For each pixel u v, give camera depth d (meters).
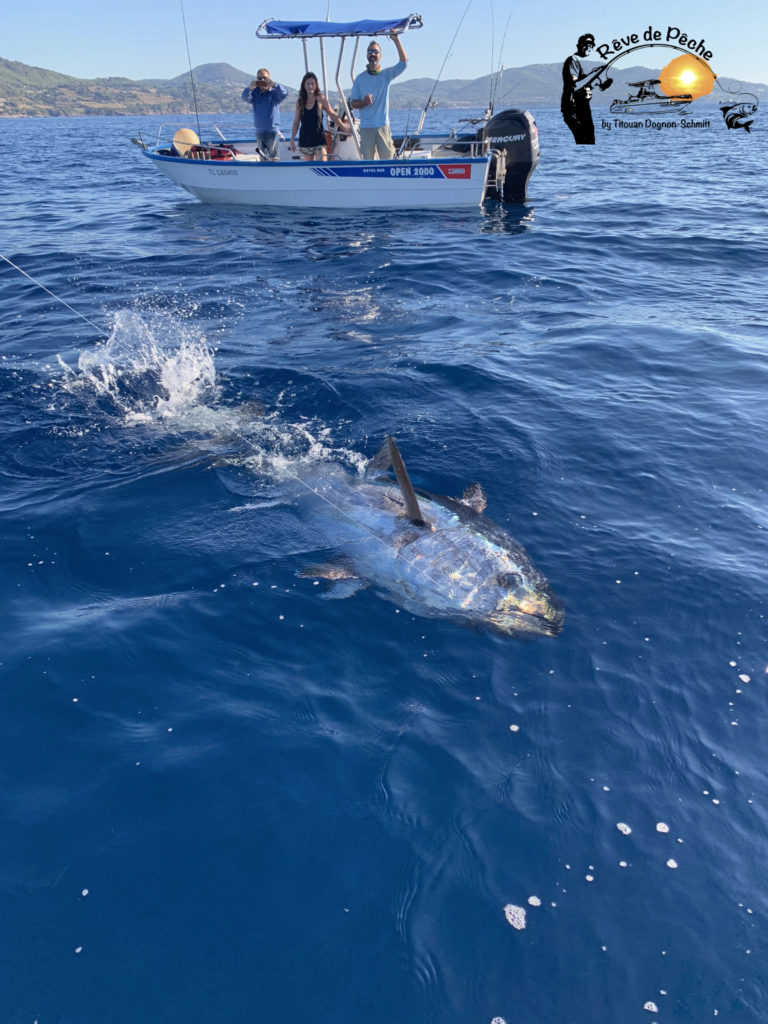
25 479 5.64
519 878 2.87
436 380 7.44
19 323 9.41
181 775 3.28
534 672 3.87
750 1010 2.45
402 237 14.56
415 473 5.69
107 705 3.66
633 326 9.37
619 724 3.56
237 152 19.23
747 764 3.35
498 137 17.48
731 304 10.40
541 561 4.71
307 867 2.90
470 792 3.21
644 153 34.88
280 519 5.13
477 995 2.48
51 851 2.95
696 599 4.38
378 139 16.14
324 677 3.84
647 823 3.09
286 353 8.23
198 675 3.85
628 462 5.92
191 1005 2.45
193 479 5.62
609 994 2.49
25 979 2.51
